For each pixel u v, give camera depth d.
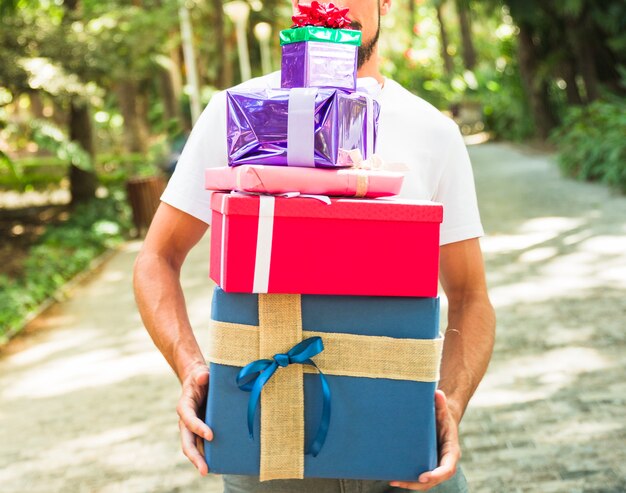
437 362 1.39
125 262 11.17
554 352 5.38
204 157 1.73
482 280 1.79
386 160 1.72
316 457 1.41
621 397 4.57
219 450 1.41
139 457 4.40
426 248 1.32
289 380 1.39
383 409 1.39
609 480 3.66
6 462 4.48
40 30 12.95
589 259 8.00
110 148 34.03
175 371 1.60
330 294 1.37
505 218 11.03
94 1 15.27
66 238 12.43
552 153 20.47
